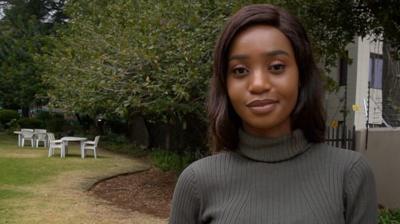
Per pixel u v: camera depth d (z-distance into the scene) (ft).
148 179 39.96
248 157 5.01
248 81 4.87
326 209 4.62
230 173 5.01
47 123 87.30
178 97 26.71
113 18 34.96
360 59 53.36
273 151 4.93
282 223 4.62
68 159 52.54
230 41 4.95
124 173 42.55
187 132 46.24
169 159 47.70
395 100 37.55
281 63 4.83
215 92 5.34
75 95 38.70
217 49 5.12
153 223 24.75
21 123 88.89
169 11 26.58
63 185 35.04
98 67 29.91
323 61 23.63
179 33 25.55
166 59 26.89
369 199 4.83
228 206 4.84
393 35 20.63
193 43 24.81
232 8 19.77
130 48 27.94
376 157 26.05
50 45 70.79
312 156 4.93
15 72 77.97
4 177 37.96
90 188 34.71
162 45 26.73
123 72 28.37
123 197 32.04
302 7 18.69
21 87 78.74
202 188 5.08
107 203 29.53
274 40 4.80
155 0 30.78
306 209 4.64
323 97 5.16
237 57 4.90
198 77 24.98
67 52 41.04
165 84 26.63
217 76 5.18
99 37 33.73
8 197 29.81
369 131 26.43
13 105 90.94
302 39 4.96
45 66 62.23
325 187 4.73
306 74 5.06
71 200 29.66
